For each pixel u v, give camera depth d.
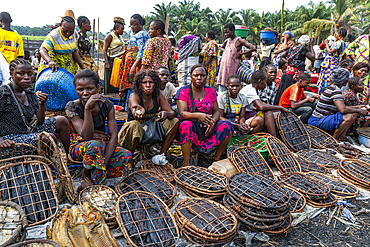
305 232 2.74
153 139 3.63
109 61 6.99
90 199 2.77
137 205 2.59
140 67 5.09
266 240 2.56
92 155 2.99
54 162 3.08
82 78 3.05
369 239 2.68
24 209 2.46
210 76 6.74
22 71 2.90
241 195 2.74
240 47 5.84
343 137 5.17
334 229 2.80
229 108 4.31
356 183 3.56
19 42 5.57
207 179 3.18
